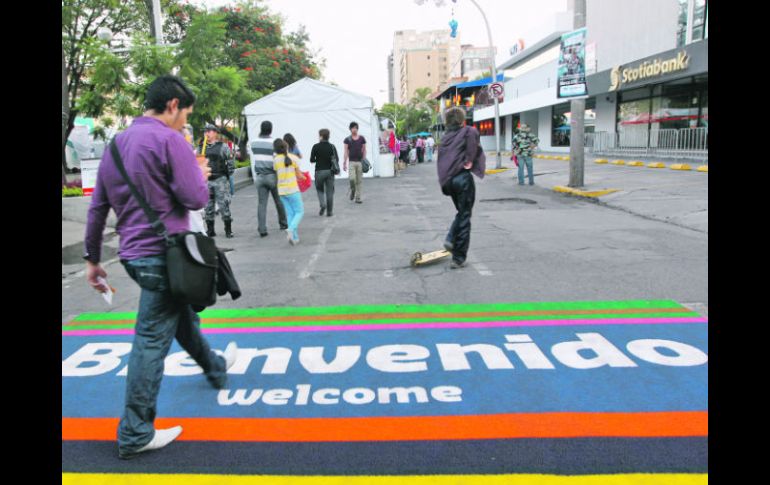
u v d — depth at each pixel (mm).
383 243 8297
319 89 19562
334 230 9578
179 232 2842
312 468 2770
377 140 21875
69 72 18391
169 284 2834
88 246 2938
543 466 2738
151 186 2756
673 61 19109
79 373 3965
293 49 30906
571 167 13625
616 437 2977
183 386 3697
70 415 3367
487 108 50469
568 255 7117
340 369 3900
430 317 4914
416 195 14633
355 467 2770
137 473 2773
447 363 3943
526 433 3033
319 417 3262
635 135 21562
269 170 9078
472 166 6328
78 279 6871
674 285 5688
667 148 19250
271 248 8203
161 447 2980
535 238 8250
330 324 4809
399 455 2859
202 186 2840
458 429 3090
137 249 2799
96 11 18094
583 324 4645
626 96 25391
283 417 3273
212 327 4805
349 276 6430
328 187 11141
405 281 6141
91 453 2959
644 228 8812
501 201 12555
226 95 16094
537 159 28000
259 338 4520
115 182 2783
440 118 70562
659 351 4062
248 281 6352
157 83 2881
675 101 21828
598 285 5766
